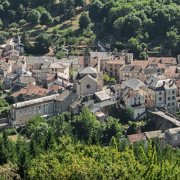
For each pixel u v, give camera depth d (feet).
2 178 365.81
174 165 356.79
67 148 384.88
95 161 349.41
